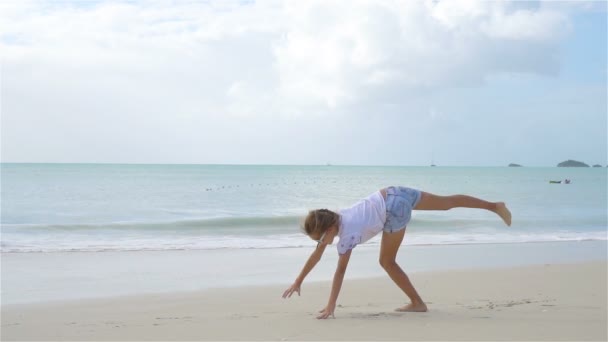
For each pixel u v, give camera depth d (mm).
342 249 5043
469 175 98062
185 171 107562
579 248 12922
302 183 54844
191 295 7109
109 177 62781
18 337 4824
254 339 4402
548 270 9195
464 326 4680
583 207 27297
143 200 28922
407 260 10719
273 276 8766
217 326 4961
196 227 17281
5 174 69250
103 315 5832
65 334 4879
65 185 42719
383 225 5086
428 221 18953
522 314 5336
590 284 7762
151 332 4812
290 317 5348
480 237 15430
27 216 20719
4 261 10281
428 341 4168
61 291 7461
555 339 4215
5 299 6887
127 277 8648
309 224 4910
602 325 4723
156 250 12086
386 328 4645
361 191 39438
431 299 6617
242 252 11781
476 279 8258
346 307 6117
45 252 11586
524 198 34938
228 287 7762
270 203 28094
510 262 10508
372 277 8500
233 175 82688
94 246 12797
